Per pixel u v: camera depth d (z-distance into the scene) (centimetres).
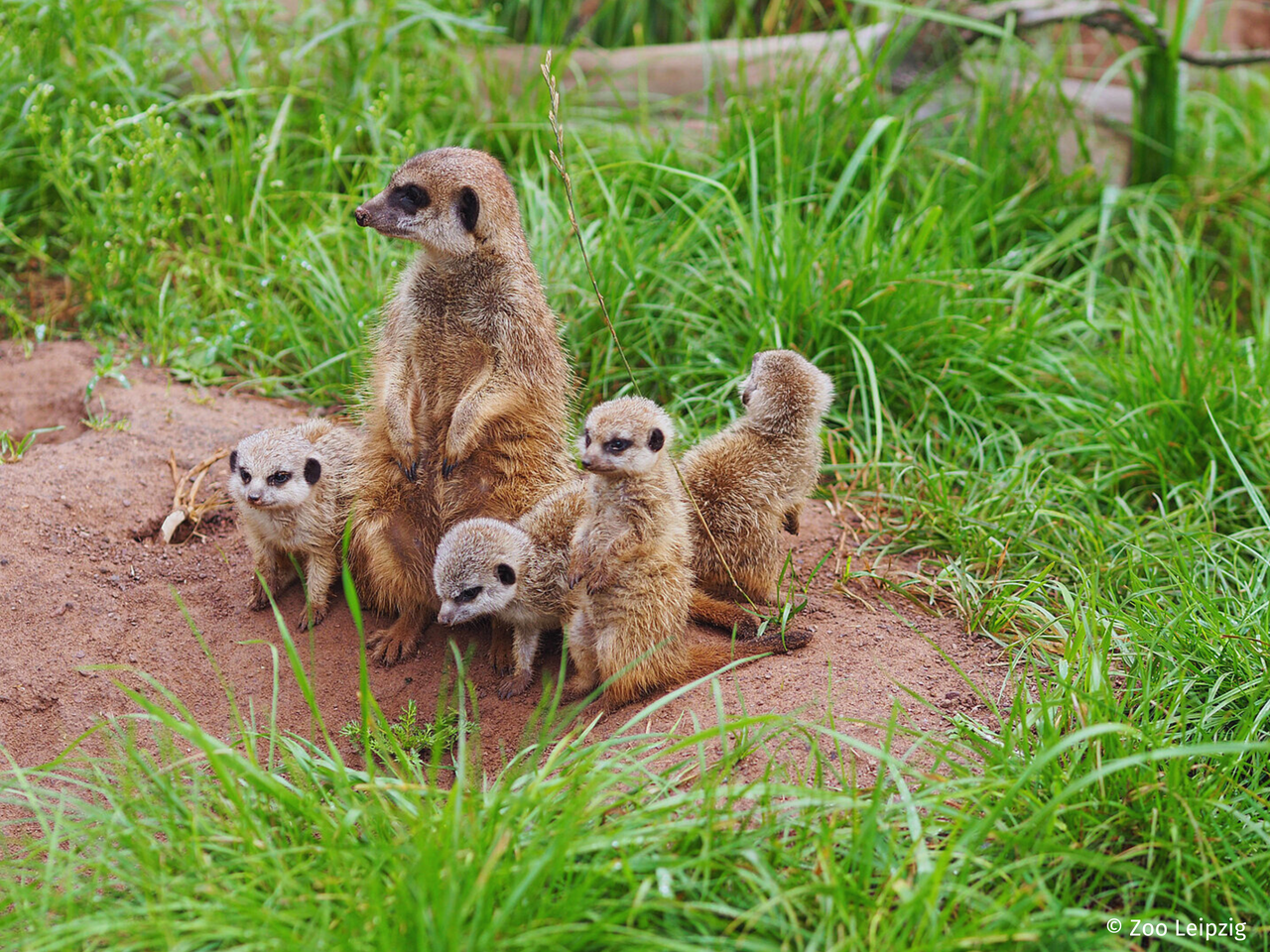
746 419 437
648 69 755
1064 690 346
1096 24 733
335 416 539
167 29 703
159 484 484
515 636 411
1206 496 486
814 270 573
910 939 267
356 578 441
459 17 720
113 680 393
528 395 434
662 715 372
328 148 620
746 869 286
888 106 699
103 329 580
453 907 252
